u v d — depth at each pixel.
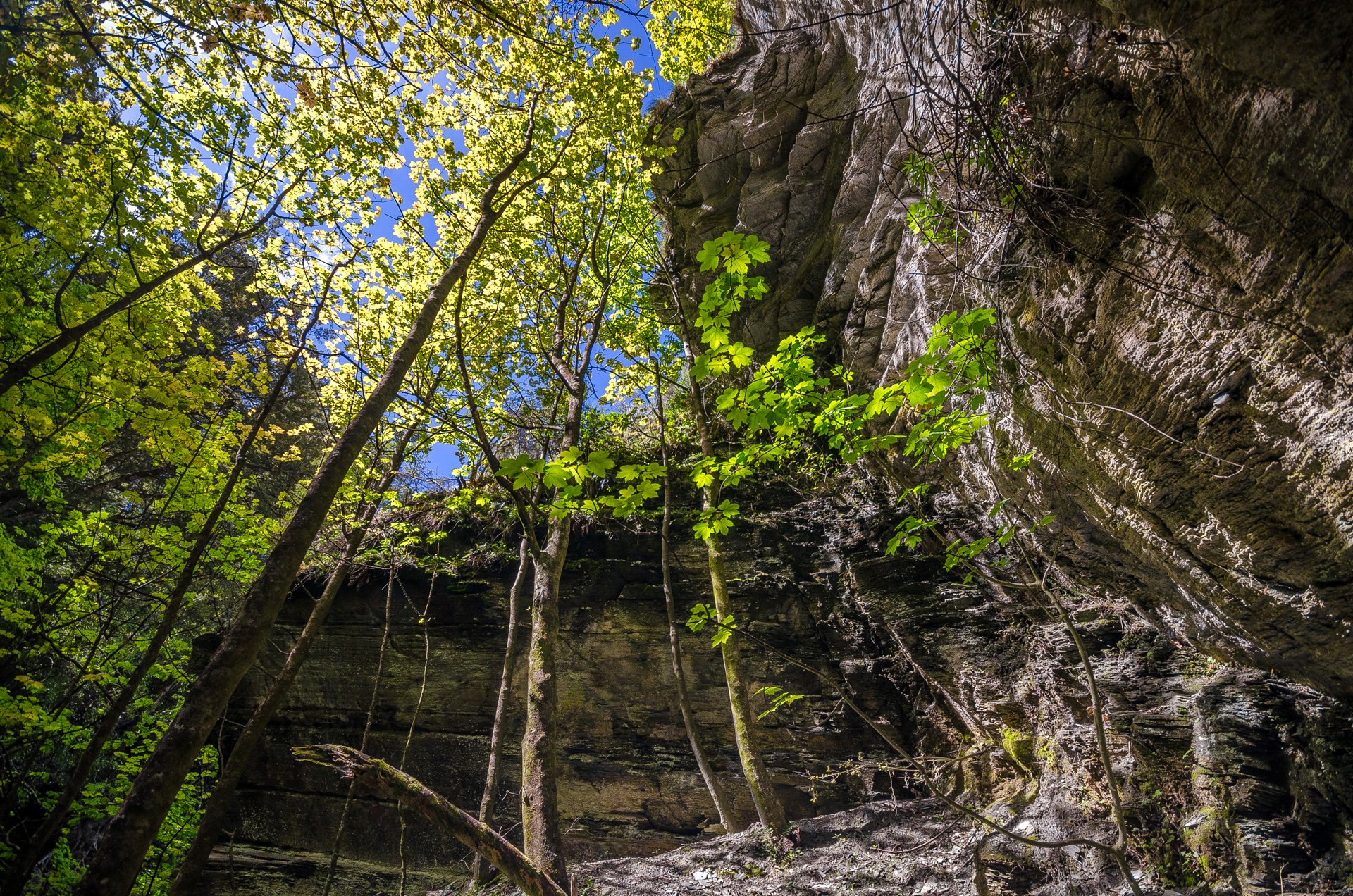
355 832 12.55
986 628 10.04
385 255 11.20
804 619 12.12
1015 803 8.03
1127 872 3.53
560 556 8.89
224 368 8.94
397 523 13.31
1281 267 2.96
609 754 11.98
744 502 13.60
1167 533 5.05
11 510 11.63
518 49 8.86
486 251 11.95
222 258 11.87
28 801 12.35
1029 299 4.67
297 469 19.02
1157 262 3.58
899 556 11.37
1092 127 3.54
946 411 7.08
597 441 14.45
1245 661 6.26
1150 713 6.95
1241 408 3.60
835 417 4.59
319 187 8.50
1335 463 3.24
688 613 12.65
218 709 4.34
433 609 13.77
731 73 12.80
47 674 12.63
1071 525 6.79
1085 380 4.53
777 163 11.83
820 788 10.77
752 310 12.61
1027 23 3.66
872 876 7.64
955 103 3.74
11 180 7.34
